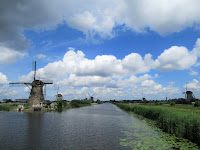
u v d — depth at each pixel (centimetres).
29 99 5059
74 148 1091
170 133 1487
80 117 3089
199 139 1110
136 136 1388
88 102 11219
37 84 5116
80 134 1534
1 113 3869
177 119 1403
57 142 1247
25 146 1148
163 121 1667
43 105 5228
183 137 1310
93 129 1802
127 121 2453
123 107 6391
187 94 8256
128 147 1080
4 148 1103
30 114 3619
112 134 1523
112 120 2619
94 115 3538
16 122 2323
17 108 4728
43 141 1278
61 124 2167
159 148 1030
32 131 1677
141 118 2802
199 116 1263
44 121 2455
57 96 7862
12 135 1488
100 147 1103
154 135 1410
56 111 4678
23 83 5031
